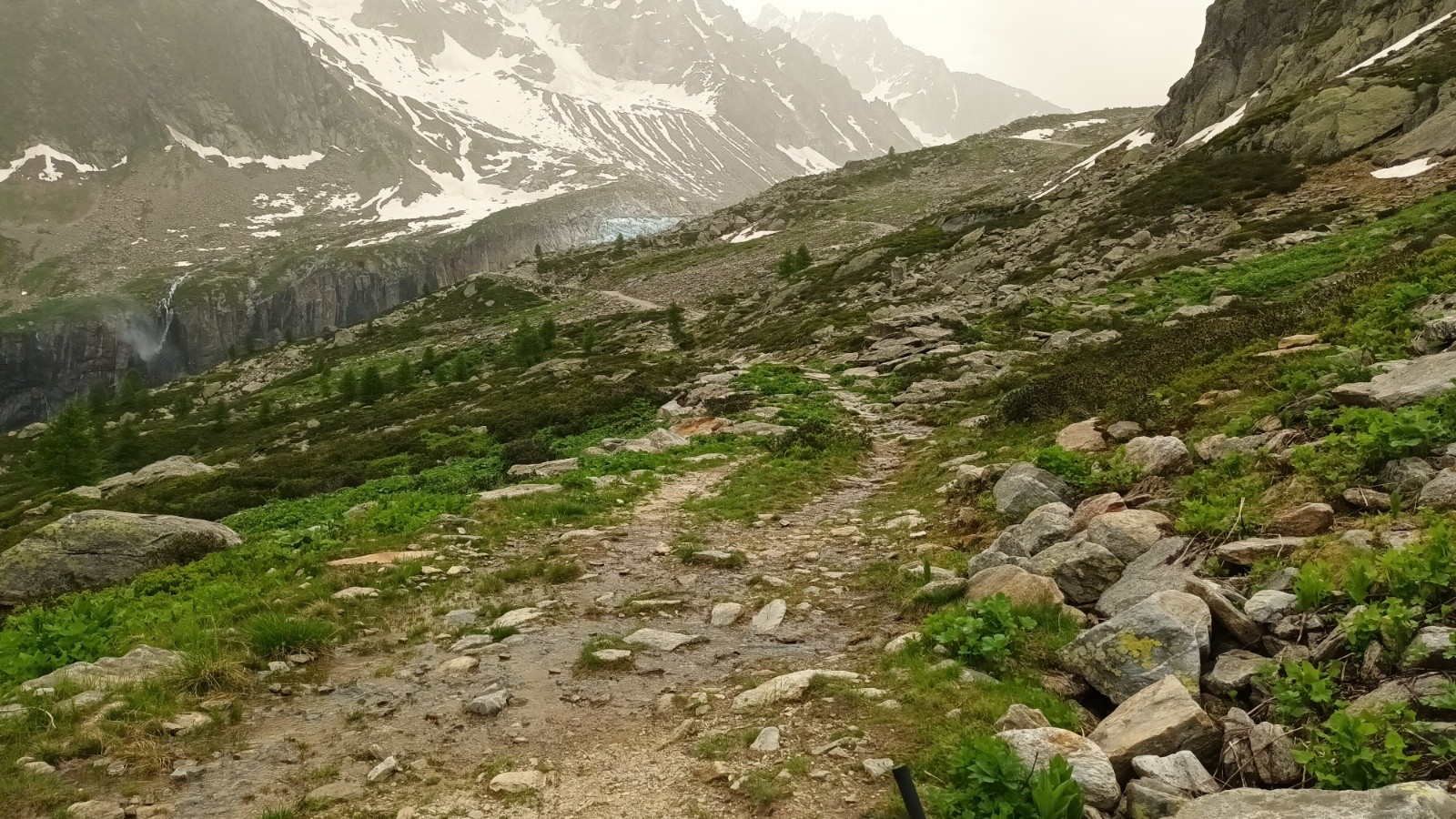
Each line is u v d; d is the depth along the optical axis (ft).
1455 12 187.83
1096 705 20.53
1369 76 181.06
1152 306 105.60
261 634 29.14
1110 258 146.51
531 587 37.04
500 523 48.98
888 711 20.47
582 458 75.61
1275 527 24.61
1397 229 99.60
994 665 22.13
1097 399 55.36
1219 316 83.97
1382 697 15.39
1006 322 118.21
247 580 41.14
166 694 24.82
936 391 90.63
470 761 20.76
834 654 26.14
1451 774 13.42
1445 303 42.14
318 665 28.32
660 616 31.96
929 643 24.44
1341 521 23.86
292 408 282.77
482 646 29.50
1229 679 18.17
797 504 51.26
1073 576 26.76
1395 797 11.87
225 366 442.91
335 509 72.79
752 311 244.83
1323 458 27.02
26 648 31.27
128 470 230.48
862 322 152.56
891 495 51.49
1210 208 154.81
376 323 436.76
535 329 321.11
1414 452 25.03
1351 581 18.54
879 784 17.29
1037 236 189.57
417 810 18.30
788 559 39.01
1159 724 16.67
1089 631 21.22
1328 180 145.89
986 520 37.78
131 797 19.40
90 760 21.04
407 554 42.19
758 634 29.01
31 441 320.29
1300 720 16.14
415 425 151.02
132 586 43.16
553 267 478.59
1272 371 42.98
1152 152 270.26
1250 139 183.52
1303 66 225.97
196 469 146.82
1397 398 28.63
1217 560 23.93
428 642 30.42
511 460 89.15
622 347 232.73
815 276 254.68
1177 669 18.89
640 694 24.31
